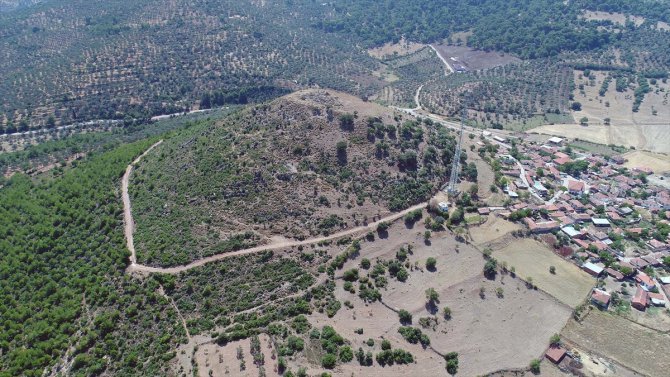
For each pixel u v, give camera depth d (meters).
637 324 173.75
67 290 180.50
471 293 182.62
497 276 190.25
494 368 157.12
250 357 148.12
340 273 185.88
